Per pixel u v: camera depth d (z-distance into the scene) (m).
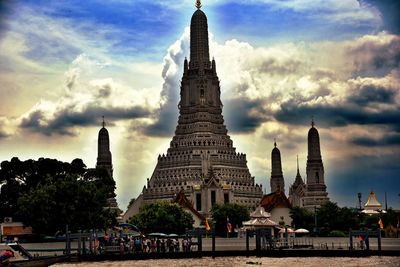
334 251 159.62
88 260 152.00
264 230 168.12
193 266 140.38
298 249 164.75
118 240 172.75
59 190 198.25
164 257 157.00
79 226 198.62
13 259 134.50
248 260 152.50
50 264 137.25
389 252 158.75
